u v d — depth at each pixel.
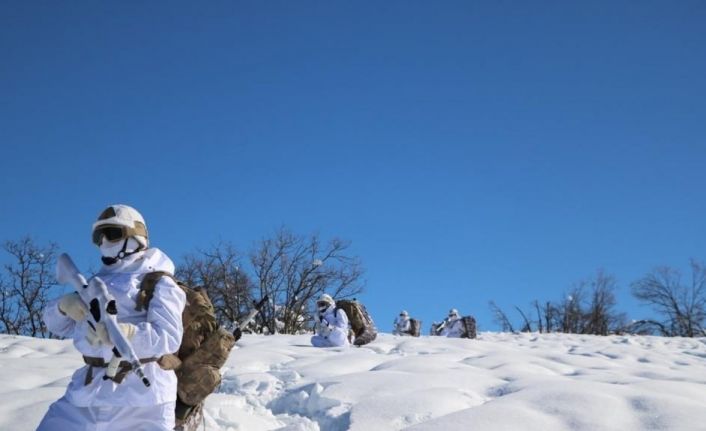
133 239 3.92
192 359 4.62
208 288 27.48
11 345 12.41
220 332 4.72
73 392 3.70
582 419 5.99
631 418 6.12
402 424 6.22
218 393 7.36
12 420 5.84
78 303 3.67
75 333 3.75
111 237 3.88
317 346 14.34
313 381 8.13
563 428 5.83
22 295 24.48
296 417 6.87
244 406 7.12
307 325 28.28
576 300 40.19
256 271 27.78
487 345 14.39
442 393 7.01
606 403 6.38
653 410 6.27
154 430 3.68
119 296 3.76
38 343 12.80
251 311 4.93
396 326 25.61
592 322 39.56
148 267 3.90
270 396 7.65
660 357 14.23
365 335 14.94
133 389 3.66
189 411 4.65
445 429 5.59
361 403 6.63
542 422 5.89
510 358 10.62
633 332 40.97
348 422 6.39
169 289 3.80
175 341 3.73
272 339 15.69
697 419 6.06
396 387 7.39
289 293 27.84
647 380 8.34
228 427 6.23
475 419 5.82
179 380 4.57
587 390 6.80
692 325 40.41
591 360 11.29
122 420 3.66
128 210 3.96
